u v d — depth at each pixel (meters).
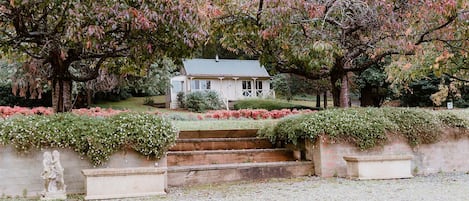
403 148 5.97
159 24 4.89
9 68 13.56
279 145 6.66
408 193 4.32
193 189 4.87
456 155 6.25
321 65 6.24
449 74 8.67
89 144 4.60
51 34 4.98
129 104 23.81
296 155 6.23
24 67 9.64
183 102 23.30
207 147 6.43
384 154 5.84
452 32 6.44
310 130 5.63
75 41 4.67
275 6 5.77
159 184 4.59
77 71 11.37
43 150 4.50
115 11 4.54
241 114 11.07
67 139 4.55
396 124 5.93
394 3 6.16
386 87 17.73
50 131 4.50
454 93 15.37
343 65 6.77
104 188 4.38
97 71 6.04
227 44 7.03
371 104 18.42
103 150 4.64
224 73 26.70
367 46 6.46
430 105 17.72
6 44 5.24
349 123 5.71
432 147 6.12
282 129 6.33
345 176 5.63
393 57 8.27
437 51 7.44
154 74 17.81
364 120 5.84
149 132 4.82
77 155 4.63
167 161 5.61
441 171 6.09
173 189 4.88
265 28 6.12
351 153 5.75
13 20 4.83
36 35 5.05
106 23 4.71
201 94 23.23
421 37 6.40
